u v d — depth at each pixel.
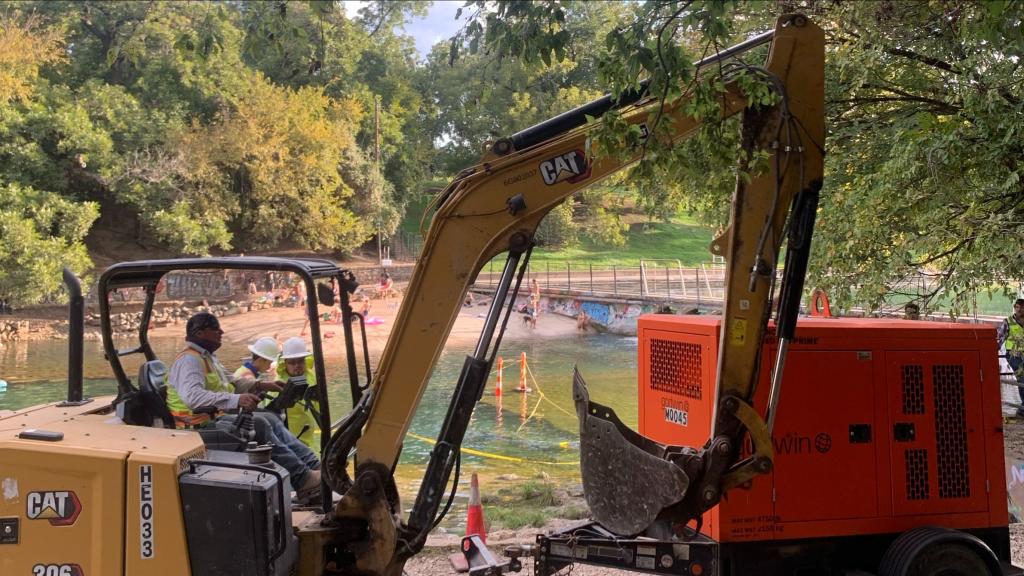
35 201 38.66
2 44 40.38
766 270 4.54
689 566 4.98
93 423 4.54
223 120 47.47
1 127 39.94
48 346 32.22
